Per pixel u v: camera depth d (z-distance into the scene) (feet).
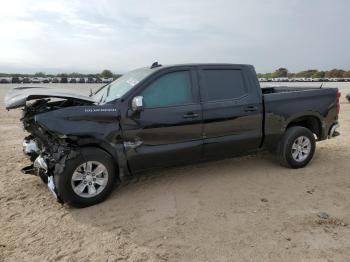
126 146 14.46
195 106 15.65
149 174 17.98
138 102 13.70
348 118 38.24
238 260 10.27
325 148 23.43
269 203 14.29
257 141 17.53
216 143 16.29
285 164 18.56
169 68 15.48
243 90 17.08
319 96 19.17
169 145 15.29
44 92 14.25
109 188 14.48
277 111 17.76
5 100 14.39
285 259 10.28
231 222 12.64
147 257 10.53
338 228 12.12
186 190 15.83
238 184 16.49
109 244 11.30
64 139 13.70
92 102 14.64
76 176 13.65
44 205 14.37
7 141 26.63
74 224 12.69
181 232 11.98
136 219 13.02
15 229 12.32
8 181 17.21
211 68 16.43
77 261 10.36
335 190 15.70
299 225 12.33
